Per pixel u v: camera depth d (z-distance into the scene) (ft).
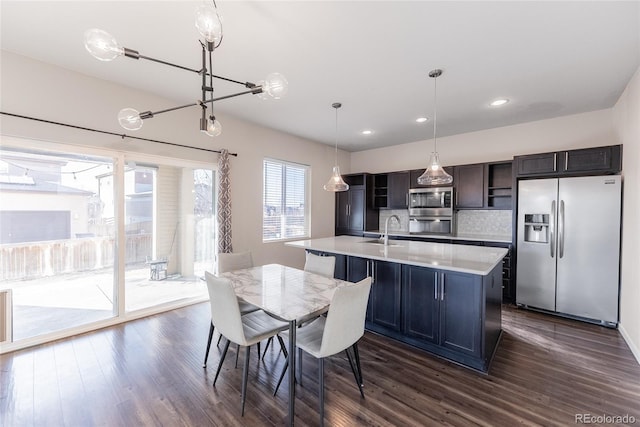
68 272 9.55
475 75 9.02
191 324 10.21
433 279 8.12
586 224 10.43
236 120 13.66
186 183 12.43
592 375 7.11
